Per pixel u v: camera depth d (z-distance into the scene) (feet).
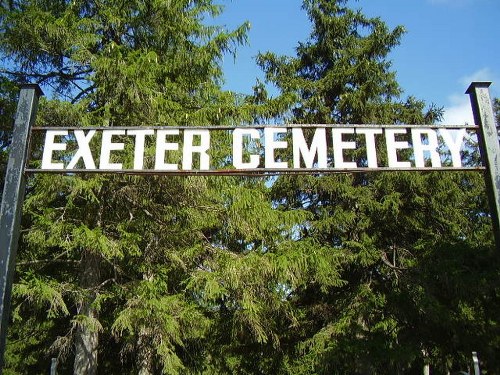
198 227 36.09
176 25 36.01
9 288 13.99
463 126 16.08
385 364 46.24
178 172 15.65
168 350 30.86
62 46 34.01
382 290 48.60
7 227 14.51
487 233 52.90
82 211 33.30
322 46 56.49
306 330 48.06
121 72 31.09
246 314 35.37
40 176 29.43
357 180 50.72
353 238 48.14
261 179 42.27
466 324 43.50
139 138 16.17
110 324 35.40
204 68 36.27
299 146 15.85
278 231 40.47
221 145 34.32
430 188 47.78
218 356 45.34
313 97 52.13
